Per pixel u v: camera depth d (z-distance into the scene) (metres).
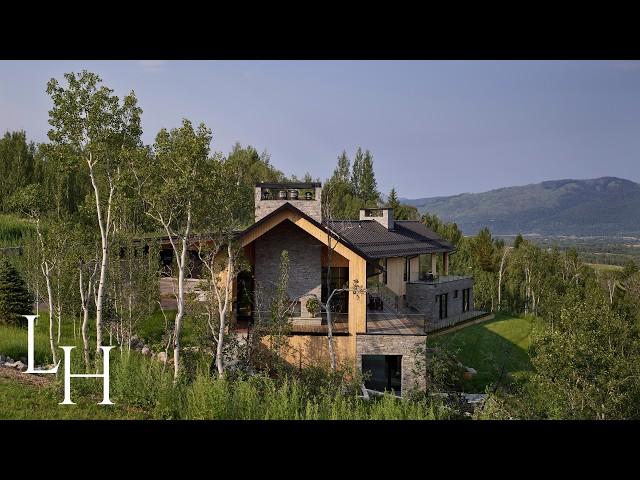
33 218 18.47
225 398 13.08
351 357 21.70
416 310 34.25
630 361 17.12
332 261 25.12
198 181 16.72
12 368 16.16
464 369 28.67
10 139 56.28
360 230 32.56
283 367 19.88
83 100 16.58
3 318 22.39
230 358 19.19
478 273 53.69
